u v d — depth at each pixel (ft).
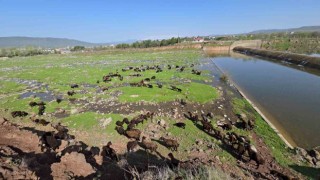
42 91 126.31
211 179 38.83
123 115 83.82
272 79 169.07
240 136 69.26
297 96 122.72
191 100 105.50
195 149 62.28
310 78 170.19
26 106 98.48
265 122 83.56
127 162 51.49
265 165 56.59
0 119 75.87
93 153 56.95
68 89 127.85
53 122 80.74
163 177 38.50
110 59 299.58
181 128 74.33
